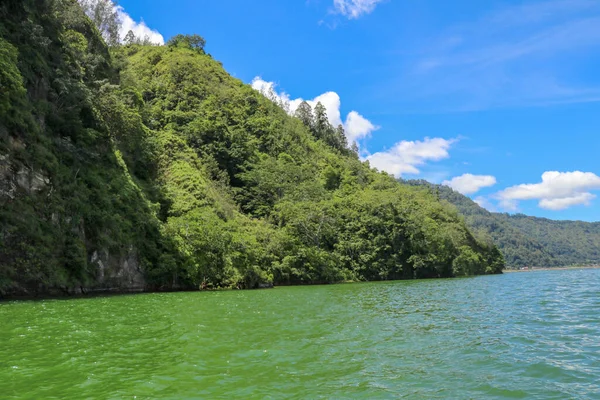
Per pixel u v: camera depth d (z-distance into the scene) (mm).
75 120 44312
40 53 43156
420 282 67688
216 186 80625
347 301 32000
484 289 42844
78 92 46188
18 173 33156
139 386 9844
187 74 116062
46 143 37500
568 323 18703
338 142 164000
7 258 31328
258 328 18438
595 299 28438
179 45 151375
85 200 39781
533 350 13594
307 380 10531
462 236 113938
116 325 18766
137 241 45406
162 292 44219
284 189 92562
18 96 34312
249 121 112688
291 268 66125
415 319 21250
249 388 9820
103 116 56125
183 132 92688
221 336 16406
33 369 11195
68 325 18391
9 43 35562
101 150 48312
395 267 86688
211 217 59719
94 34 65438
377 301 31859
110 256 40969
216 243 53562
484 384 10180
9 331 16641
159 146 71625
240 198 85688
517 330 17297
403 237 90000
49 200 35719
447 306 27172
